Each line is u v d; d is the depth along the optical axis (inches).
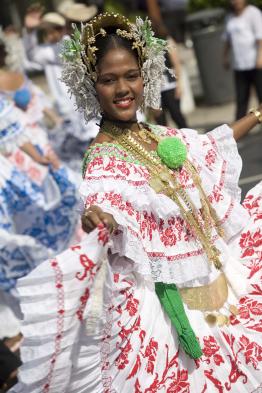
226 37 487.2
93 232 140.3
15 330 259.1
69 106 356.2
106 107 153.6
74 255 140.5
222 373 154.8
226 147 168.7
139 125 160.4
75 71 155.9
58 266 139.8
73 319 142.3
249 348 156.1
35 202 284.4
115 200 147.2
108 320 147.9
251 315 159.8
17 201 280.4
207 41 585.9
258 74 479.2
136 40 152.9
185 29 685.3
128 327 150.9
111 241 143.0
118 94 151.9
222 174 165.3
